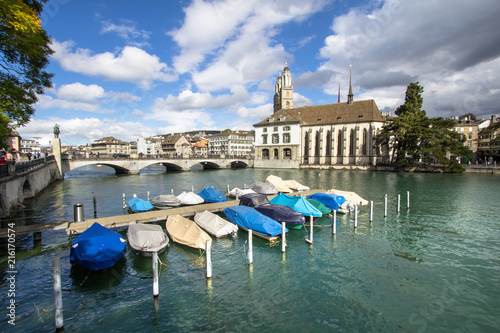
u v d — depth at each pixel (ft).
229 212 70.90
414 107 228.84
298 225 67.10
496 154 259.60
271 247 56.59
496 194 114.62
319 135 280.92
